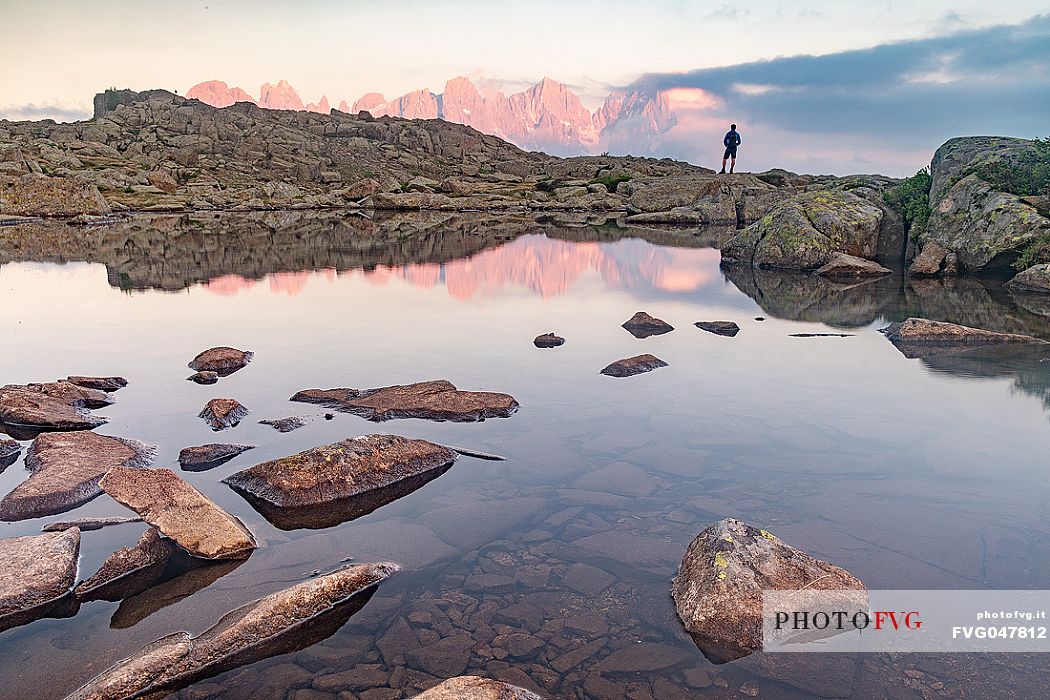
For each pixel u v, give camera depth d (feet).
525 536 17.54
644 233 121.29
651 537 17.40
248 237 107.45
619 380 30.37
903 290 55.83
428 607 14.74
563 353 35.24
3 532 17.62
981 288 55.98
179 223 135.54
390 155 293.84
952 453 22.35
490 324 42.75
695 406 27.02
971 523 17.88
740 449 22.82
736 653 13.28
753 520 18.13
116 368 32.35
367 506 19.24
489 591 15.26
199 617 14.49
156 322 43.06
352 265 73.36
